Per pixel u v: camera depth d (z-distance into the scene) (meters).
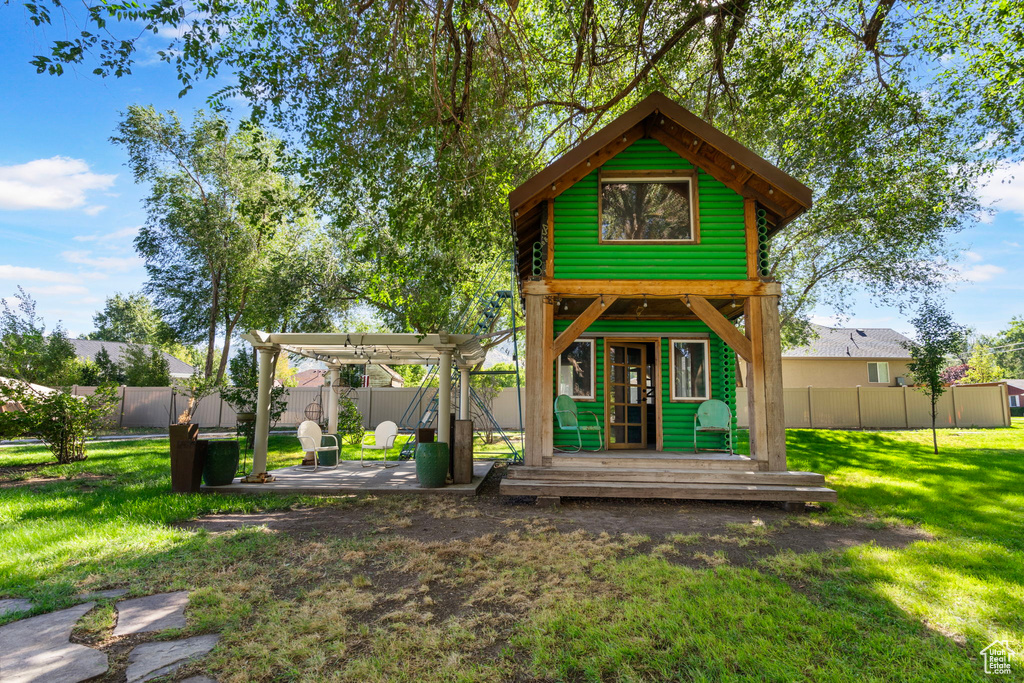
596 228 8.77
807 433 18.19
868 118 14.06
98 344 44.00
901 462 12.41
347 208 11.30
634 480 7.94
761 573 4.66
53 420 12.45
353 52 9.29
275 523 6.71
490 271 16.98
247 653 3.22
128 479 10.25
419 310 19.70
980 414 22.98
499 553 5.36
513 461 13.23
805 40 13.84
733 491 7.65
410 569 4.86
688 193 8.95
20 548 5.51
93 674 2.98
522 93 12.09
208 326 26.00
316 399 26.91
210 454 8.89
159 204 23.61
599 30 12.46
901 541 5.88
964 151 14.73
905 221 16.25
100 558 5.16
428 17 9.99
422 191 11.71
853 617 3.70
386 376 29.97
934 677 2.95
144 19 7.46
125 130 22.86
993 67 12.73
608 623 3.63
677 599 4.00
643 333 10.17
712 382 9.98
